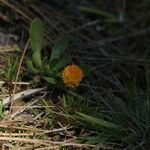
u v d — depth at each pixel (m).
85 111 0.64
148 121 0.62
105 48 0.79
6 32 0.75
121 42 0.83
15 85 0.65
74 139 0.62
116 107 0.64
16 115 0.63
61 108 0.64
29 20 0.73
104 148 0.61
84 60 0.75
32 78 0.68
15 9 0.73
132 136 0.61
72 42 0.77
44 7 0.83
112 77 0.72
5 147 0.59
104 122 0.61
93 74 0.72
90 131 0.62
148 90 0.66
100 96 0.66
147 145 0.61
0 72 0.67
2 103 0.63
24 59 0.69
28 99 0.66
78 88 0.68
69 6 0.86
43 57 0.71
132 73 0.73
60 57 0.71
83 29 0.82
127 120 0.63
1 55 0.71
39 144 0.60
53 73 0.66
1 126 0.61
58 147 0.60
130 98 0.65
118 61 0.75
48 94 0.67
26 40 0.74
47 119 0.63
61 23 0.80
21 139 0.60
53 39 0.74
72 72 0.62
